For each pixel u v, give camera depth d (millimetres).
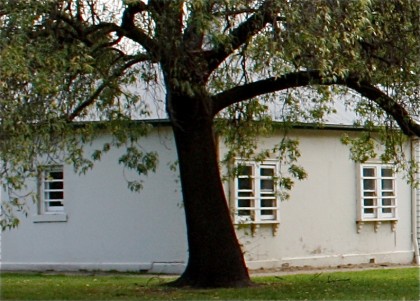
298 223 25938
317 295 17281
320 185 26562
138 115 22891
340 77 17016
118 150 24516
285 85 18125
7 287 19328
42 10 14992
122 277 22531
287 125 21031
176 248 23688
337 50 16156
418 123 20344
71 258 25125
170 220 23812
